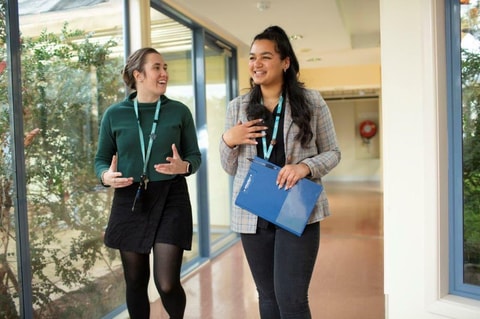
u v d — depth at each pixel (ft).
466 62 6.22
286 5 13.16
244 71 19.38
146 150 6.35
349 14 17.30
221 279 12.18
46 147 7.79
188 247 6.43
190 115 6.98
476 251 6.34
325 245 15.67
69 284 8.30
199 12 13.42
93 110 9.06
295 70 5.72
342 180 40.40
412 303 6.52
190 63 14.30
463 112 6.29
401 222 6.54
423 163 6.27
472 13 6.14
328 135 5.80
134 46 10.19
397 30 6.37
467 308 6.02
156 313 9.68
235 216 5.83
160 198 6.30
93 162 9.02
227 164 5.86
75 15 8.55
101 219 9.22
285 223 5.27
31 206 7.47
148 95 6.58
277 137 5.59
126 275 6.51
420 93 6.24
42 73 7.76
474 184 6.31
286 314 5.43
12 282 7.14
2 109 6.97
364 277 11.90
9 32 7.05
